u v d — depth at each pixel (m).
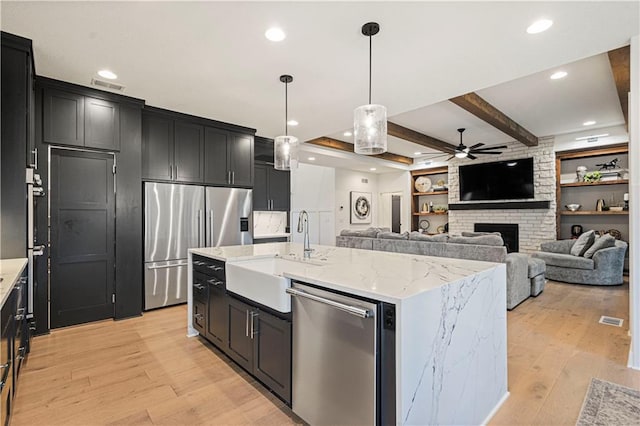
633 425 1.72
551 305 3.98
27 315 2.54
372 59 2.72
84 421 1.79
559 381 2.18
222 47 2.53
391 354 1.29
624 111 4.54
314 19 2.18
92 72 2.96
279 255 2.71
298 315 1.74
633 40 2.38
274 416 1.84
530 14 2.11
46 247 3.09
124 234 3.56
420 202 9.27
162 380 2.23
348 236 5.59
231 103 3.79
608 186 6.20
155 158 3.97
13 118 2.47
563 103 4.55
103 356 2.61
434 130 5.95
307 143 6.18
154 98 3.62
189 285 3.09
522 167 6.73
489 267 1.95
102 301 3.43
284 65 2.84
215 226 4.44
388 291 1.37
